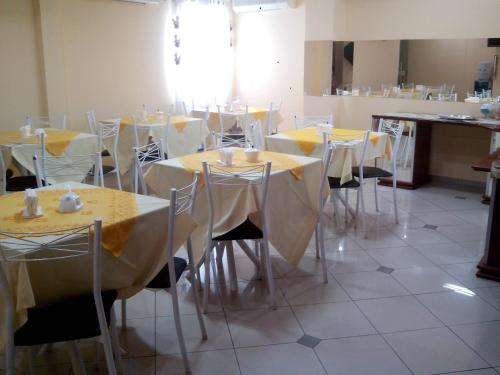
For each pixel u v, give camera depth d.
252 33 7.00
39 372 2.10
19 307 1.59
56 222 1.89
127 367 2.12
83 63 5.48
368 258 3.26
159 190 2.86
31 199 1.96
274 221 2.67
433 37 5.31
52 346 2.28
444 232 3.76
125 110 5.99
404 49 5.53
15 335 1.61
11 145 3.53
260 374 2.06
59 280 1.75
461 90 5.22
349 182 3.66
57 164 3.46
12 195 2.30
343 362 2.14
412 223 3.97
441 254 3.33
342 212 4.24
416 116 5.05
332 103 6.05
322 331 2.38
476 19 5.01
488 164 3.01
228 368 2.11
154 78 6.25
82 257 1.76
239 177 2.47
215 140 3.74
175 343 2.30
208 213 2.55
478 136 5.05
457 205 4.49
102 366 2.14
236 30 7.17
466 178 5.21
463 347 2.24
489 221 2.91
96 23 5.53
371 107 5.81
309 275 3.01
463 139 5.14
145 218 1.96
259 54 7.00
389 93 5.73
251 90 7.21
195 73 6.70
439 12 5.22
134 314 2.57
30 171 3.67
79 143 3.89
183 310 2.61
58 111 5.27
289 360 2.16
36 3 4.96
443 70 5.30
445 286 2.86
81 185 2.49
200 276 3.00
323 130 4.09
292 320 2.49
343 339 2.31
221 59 7.00
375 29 5.71
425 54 5.40
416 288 2.83
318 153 3.63
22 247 1.64
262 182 2.47
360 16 5.80
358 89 5.96
